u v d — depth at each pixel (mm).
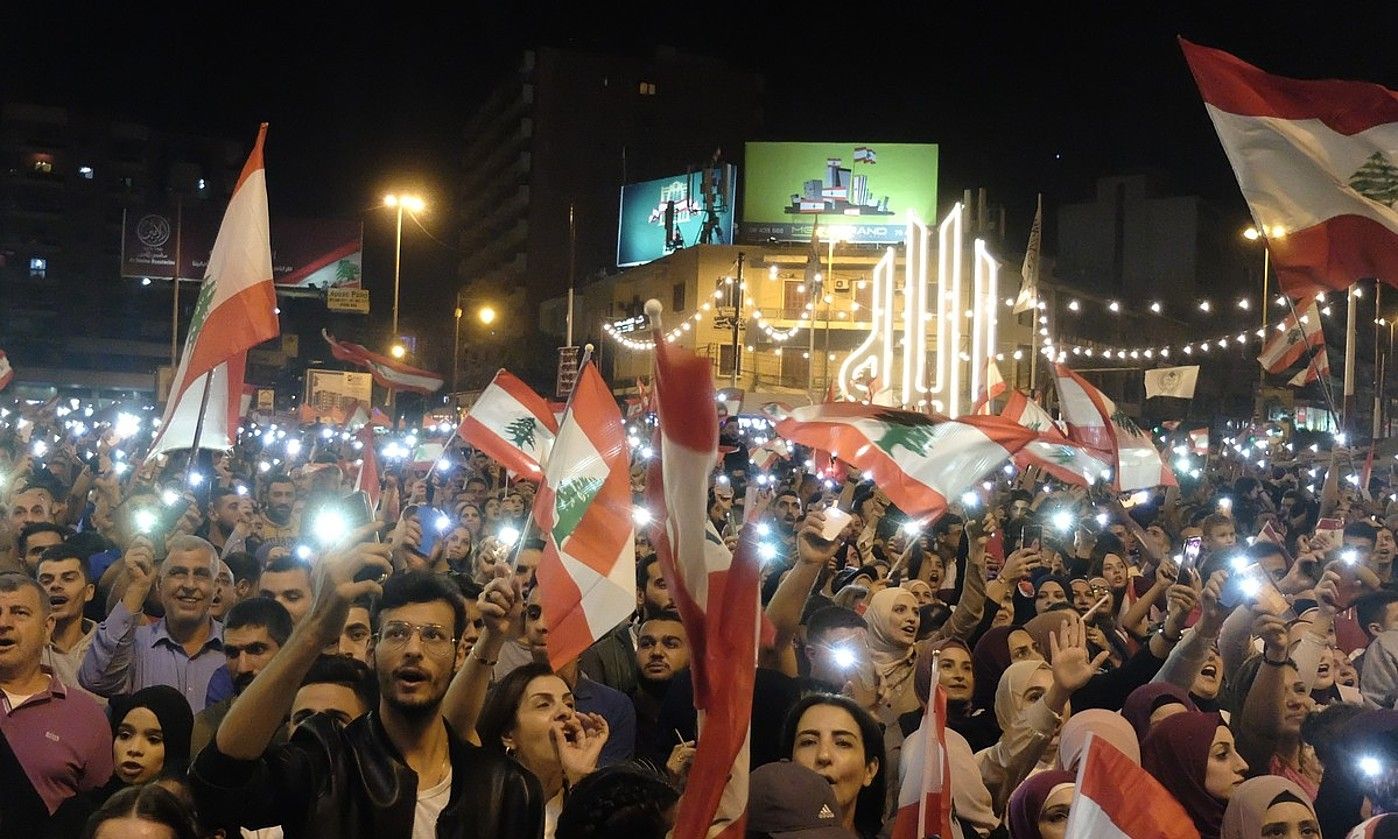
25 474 13492
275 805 4102
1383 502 18328
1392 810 5684
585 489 5777
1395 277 7938
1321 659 7598
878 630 7383
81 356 100625
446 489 15930
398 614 4375
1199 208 70938
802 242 59906
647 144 86125
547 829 5223
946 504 7180
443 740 4473
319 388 37656
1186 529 14680
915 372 46875
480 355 93125
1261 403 44250
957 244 43750
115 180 107188
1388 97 7945
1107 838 3988
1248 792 5457
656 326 3842
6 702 5660
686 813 3785
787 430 7570
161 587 7332
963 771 6035
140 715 5613
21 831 5516
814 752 5367
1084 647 5992
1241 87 8203
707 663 3865
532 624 6430
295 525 12398
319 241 66938
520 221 86000
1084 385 10594
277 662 3910
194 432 7871
